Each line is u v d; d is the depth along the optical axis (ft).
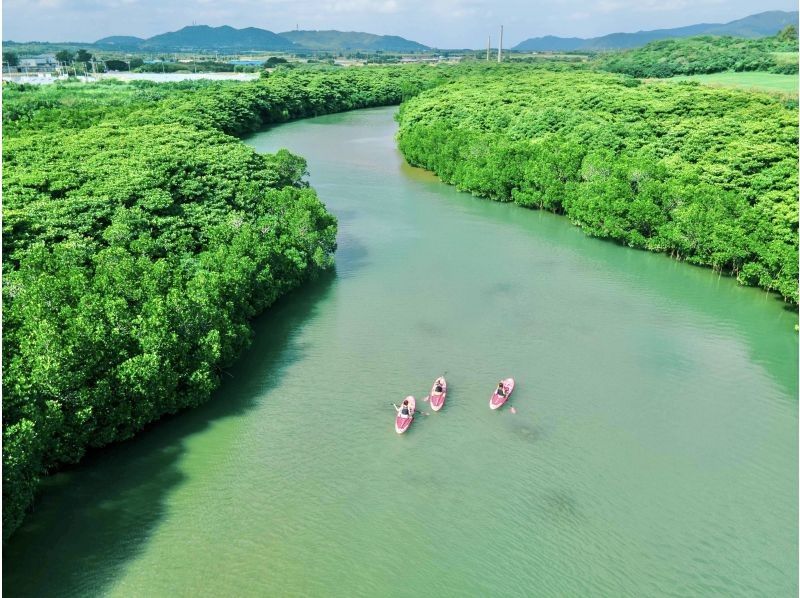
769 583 138.10
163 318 176.14
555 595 134.82
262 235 259.60
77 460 157.69
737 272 289.33
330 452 174.50
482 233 350.02
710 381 210.79
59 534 144.56
